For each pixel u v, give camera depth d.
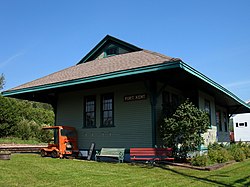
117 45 18.52
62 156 14.63
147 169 11.00
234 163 14.53
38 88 15.59
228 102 23.38
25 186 7.43
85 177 8.86
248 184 8.25
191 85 16.31
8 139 32.19
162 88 14.01
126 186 7.71
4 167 10.07
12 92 16.66
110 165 12.03
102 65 15.94
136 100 14.35
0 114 32.72
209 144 17.19
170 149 12.19
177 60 11.21
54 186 7.52
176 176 9.54
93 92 16.12
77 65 19.44
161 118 13.44
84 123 16.17
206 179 9.02
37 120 45.41
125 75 12.56
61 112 17.38
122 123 14.66
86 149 15.69
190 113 12.29
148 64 12.25
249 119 40.31
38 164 11.29
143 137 13.84
